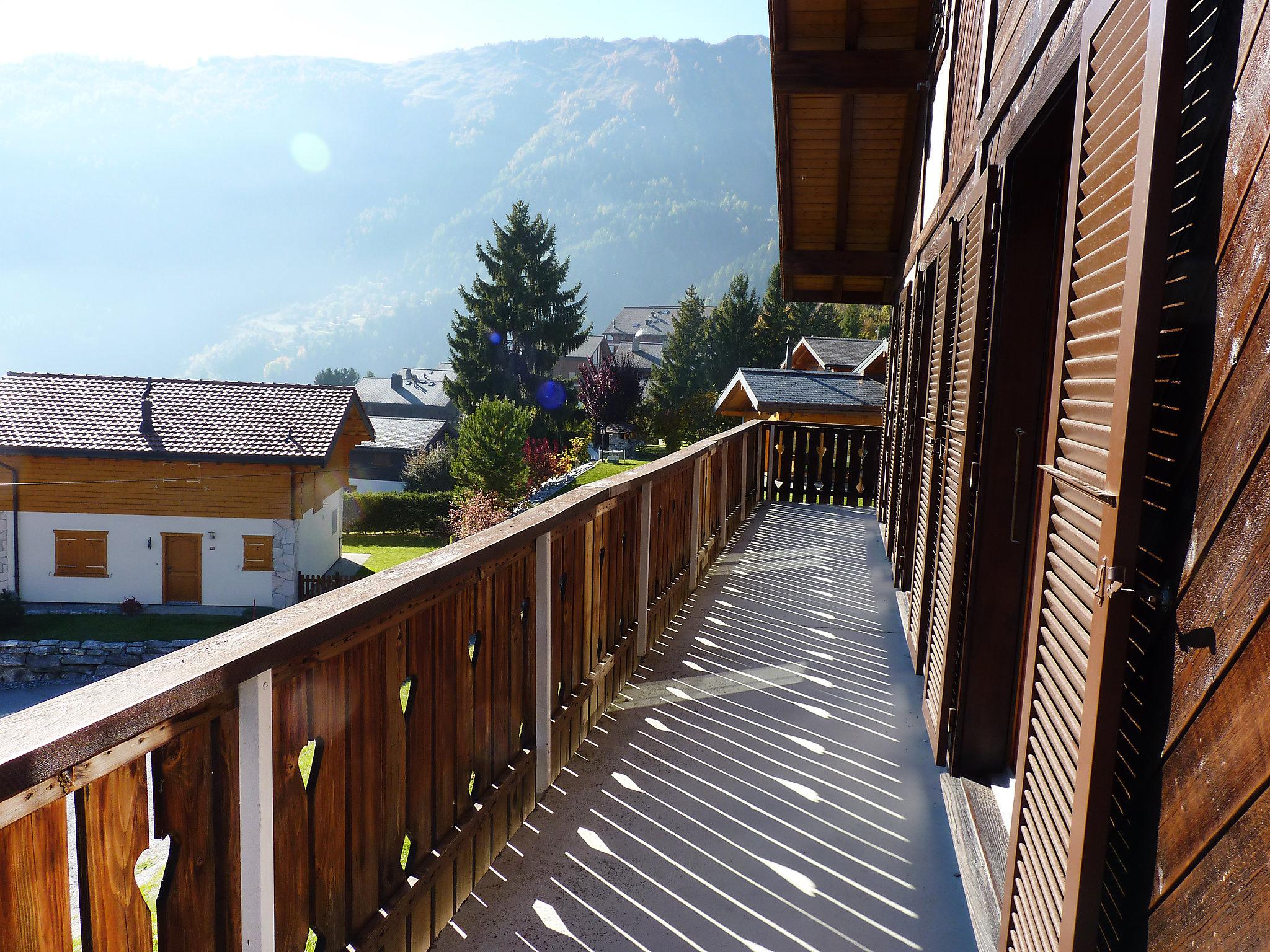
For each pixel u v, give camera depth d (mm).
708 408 48094
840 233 8367
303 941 1476
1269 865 843
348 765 1621
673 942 2109
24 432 20016
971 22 3719
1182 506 1134
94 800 1035
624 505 3850
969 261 3186
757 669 4125
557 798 2842
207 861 1238
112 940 1064
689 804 2805
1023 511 2705
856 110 6656
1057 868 1386
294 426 21516
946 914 2236
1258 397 939
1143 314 1084
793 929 2174
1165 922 1075
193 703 1127
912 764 3105
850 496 9977
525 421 31891
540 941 2105
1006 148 2580
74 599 20609
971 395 2838
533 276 45594
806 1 5988
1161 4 1062
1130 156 1229
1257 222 965
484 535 2289
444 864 2078
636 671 4078
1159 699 1150
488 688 2369
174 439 20469
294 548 20797
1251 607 914
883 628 4840
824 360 33281
